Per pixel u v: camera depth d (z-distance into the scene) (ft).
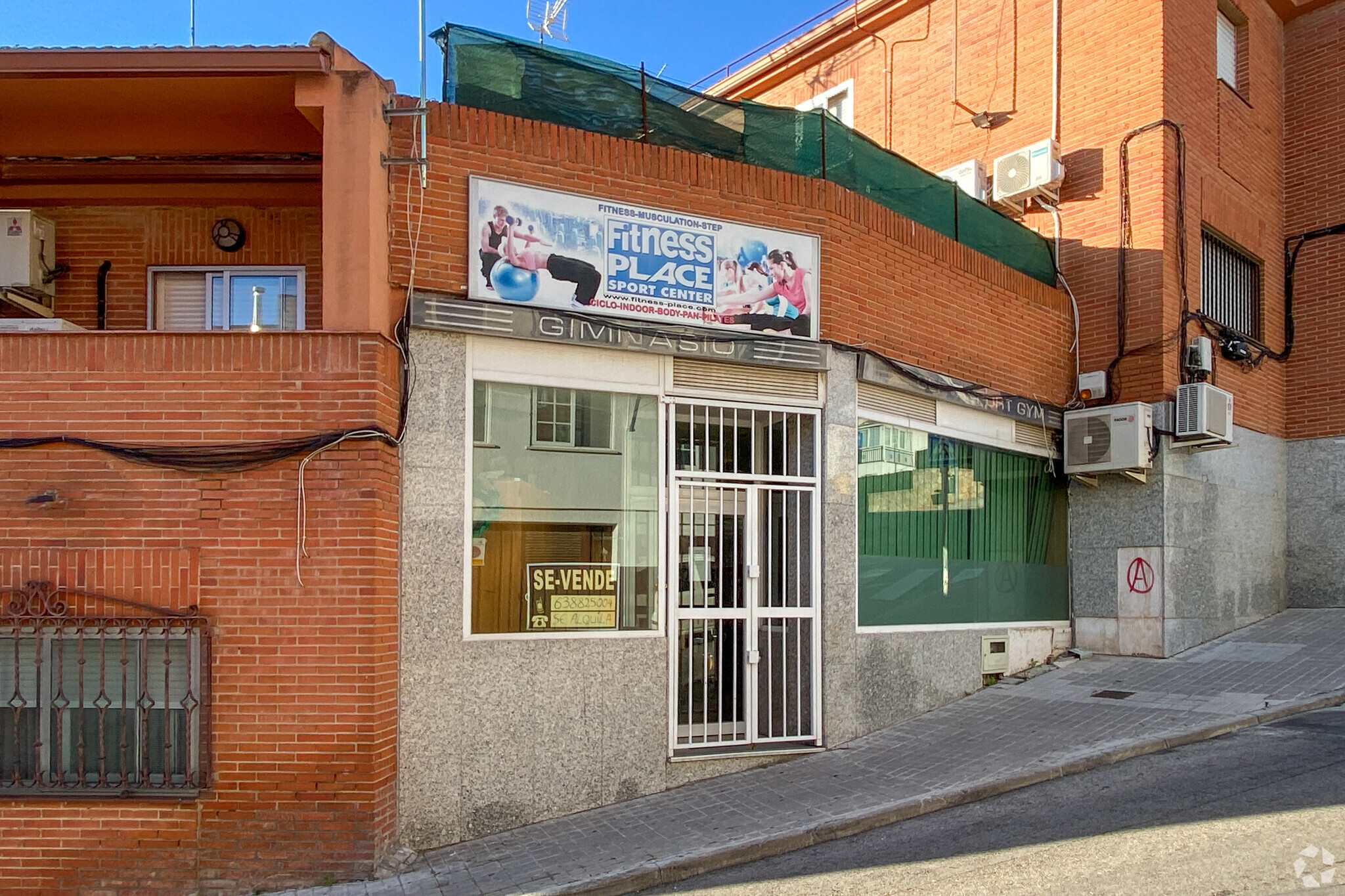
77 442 21.20
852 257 29.89
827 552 28.27
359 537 21.21
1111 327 38.96
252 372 21.48
